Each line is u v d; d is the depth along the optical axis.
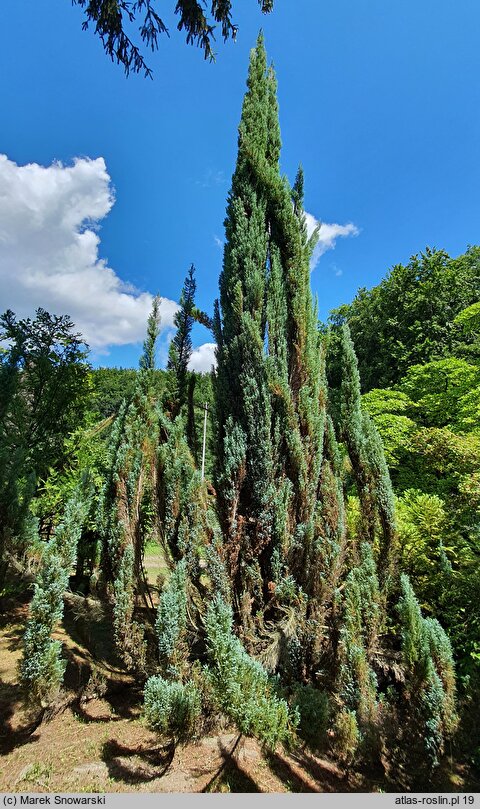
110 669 4.27
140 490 4.07
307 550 3.59
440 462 6.63
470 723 3.20
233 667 2.40
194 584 3.65
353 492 6.46
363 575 3.38
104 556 4.14
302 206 4.69
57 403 7.31
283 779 3.00
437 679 2.79
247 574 3.53
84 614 3.84
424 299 16.56
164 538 3.93
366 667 3.00
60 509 6.82
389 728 2.93
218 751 3.28
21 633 5.21
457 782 2.90
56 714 3.62
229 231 4.37
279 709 2.62
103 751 3.19
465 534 4.63
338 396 5.61
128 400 4.70
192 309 5.16
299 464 3.77
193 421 5.02
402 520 4.91
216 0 2.76
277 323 4.10
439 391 10.80
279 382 3.85
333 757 3.31
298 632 3.37
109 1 2.56
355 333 19.52
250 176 4.43
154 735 3.43
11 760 3.00
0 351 6.76
